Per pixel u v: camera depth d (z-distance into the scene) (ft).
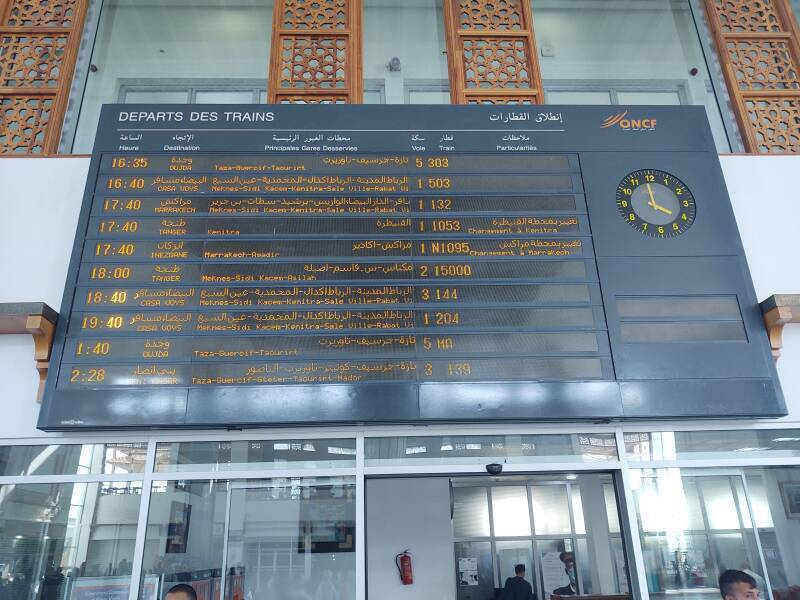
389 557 18.51
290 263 11.10
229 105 12.48
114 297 10.69
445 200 11.85
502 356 10.59
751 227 12.81
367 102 14.74
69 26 14.56
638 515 10.58
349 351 10.50
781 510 10.75
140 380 10.18
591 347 10.77
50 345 10.37
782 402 10.57
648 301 11.21
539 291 11.14
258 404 10.11
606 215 11.87
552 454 10.85
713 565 10.33
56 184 12.48
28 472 10.53
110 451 10.69
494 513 25.49
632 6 16.47
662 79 15.58
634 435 11.07
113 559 10.06
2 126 13.43
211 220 11.40
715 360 10.79
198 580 10.00
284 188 11.76
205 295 10.77
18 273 11.70
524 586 21.56
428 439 10.86
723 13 15.70
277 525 10.32
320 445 10.77
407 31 15.64
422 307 10.89
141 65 15.11
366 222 11.55
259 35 15.69
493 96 14.24
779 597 10.20
